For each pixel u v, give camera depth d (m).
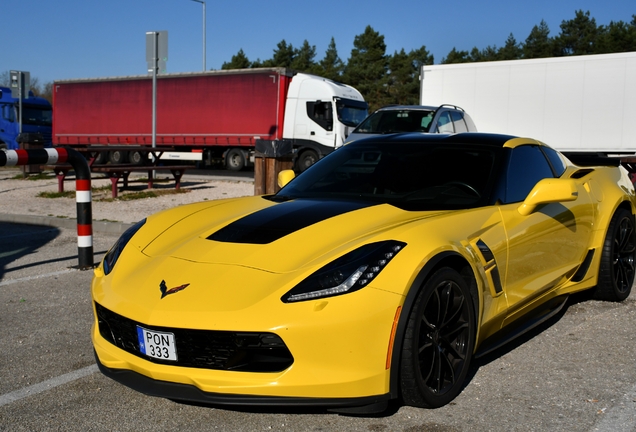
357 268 2.51
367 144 4.10
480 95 16.31
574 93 15.42
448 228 2.89
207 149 22.78
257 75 20.88
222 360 2.49
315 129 19.62
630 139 14.95
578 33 59.22
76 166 5.50
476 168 3.55
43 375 3.17
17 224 8.57
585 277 4.19
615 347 3.56
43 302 4.54
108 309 2.72
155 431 2.54
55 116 25.62
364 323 2.41
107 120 24.34
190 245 2.98
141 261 3.00
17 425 2.61
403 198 3.41
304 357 2.40
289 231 2.93
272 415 2.67
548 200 3.25
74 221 8.23
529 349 3.53
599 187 4.37
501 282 3.13
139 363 2.60
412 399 2.61
